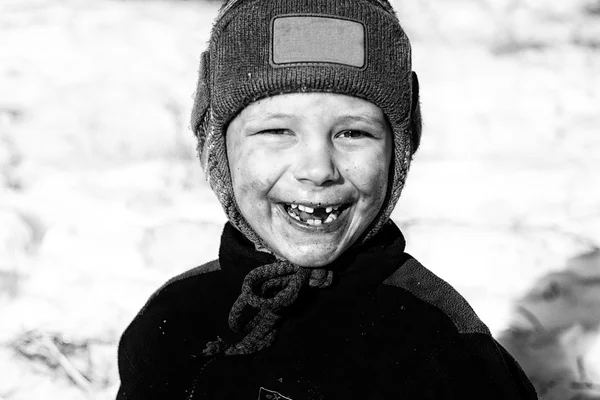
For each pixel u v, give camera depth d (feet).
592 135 20.98
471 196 18.40
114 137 19.75
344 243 7.84
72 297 15.08
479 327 8.40
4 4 25.03
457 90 22.52
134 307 14.87
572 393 13.55
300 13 7.63
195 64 22.49
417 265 8.69
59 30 23.45
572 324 14.70
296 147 7.63
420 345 7.96
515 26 25.48
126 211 17.43
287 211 7.87
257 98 7.68
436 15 25.84
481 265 15.96
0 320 14.56
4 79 21.58
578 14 26.22
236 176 7.97
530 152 20.31
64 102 20.65
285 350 8.02
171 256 16.10
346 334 8.01
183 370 8.48
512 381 8.38
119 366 9.21
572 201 18.29
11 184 18.21
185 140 19.94
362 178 7.67
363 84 7.54
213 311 8.61
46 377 13.57
